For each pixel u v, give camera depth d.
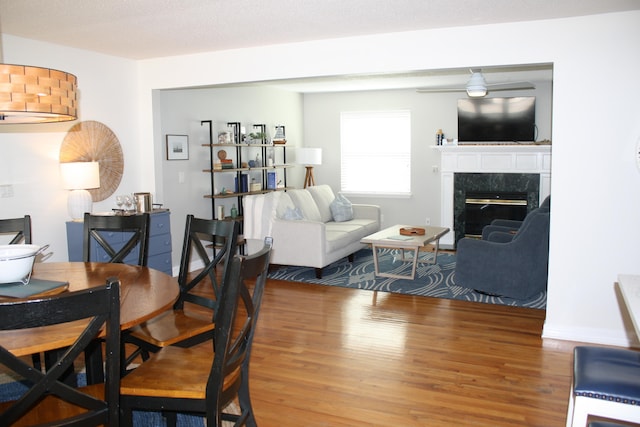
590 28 3.60
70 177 4.45
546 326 3.87
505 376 3.18
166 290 2.32
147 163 5.48
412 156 8.09
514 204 7.38
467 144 7.56
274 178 7.40
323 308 4.61
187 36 4.27
